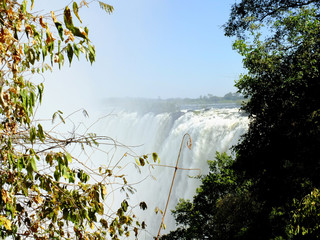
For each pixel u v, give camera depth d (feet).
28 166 7.50
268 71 46.83
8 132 7.77
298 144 42.57
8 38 7.35
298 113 43.57
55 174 8.21
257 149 47.91
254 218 51.88
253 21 50.37
